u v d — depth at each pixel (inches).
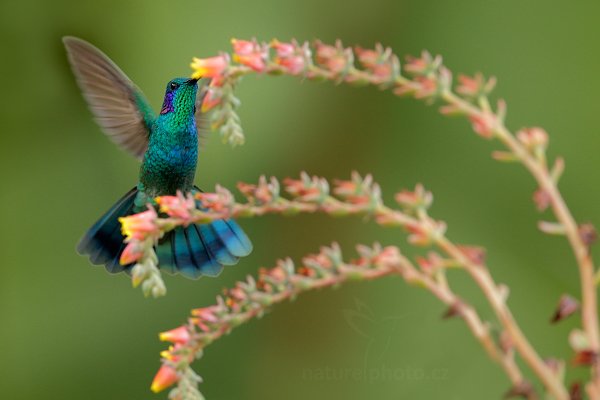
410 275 110.6
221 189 112.7
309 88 157.6
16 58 157.6
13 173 157.2
